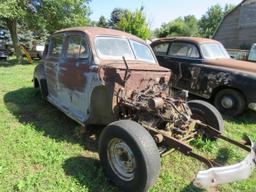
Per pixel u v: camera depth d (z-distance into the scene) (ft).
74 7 55.11
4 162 11.98
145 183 9.67
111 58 14.32
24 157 12.64
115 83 12.53
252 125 19.83
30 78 32.42
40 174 11.27
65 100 16.67
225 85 21.49
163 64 26.32
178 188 11.21
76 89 15.05
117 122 10.80
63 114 18.79
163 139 11.14
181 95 12.94
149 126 11.84
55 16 53.72
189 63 24.20
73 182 10.93
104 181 11.24
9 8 44.14
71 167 12.08
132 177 10.29
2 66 47.19
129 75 12.57
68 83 15.81
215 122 14.02
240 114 21.50
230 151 14.70
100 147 11.33
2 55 58.29
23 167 11.85
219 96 22.09
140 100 12.45
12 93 24.23
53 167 11.96
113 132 10.57
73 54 15.67
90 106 13.85
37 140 14.34
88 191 10.56
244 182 11.92
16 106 20.27
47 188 10.52
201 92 23.32
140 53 16.01
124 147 10.48
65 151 13.55
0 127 15.99
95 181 11.17
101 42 14.64
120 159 10.84
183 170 12.62
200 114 14.49
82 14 58.03
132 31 72.74
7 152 12.99
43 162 12.21
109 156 11.12
